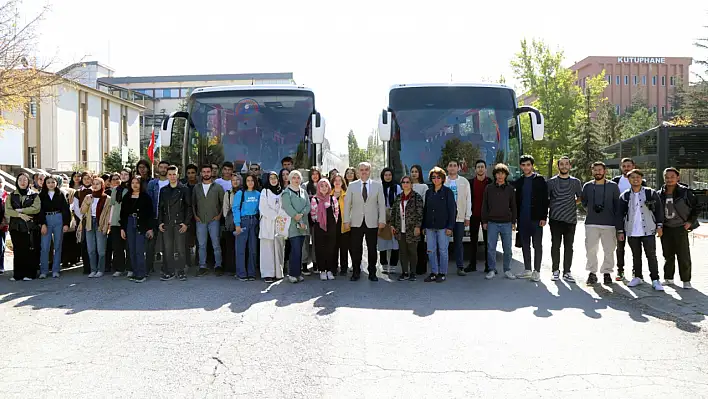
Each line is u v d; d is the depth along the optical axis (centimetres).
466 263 1182
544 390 445
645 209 854
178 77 7662
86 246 1034
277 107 1164
